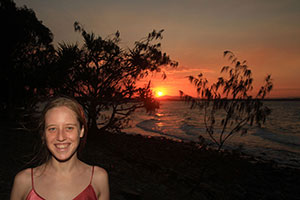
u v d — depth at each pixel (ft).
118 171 23.67
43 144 4.27
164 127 105.40
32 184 3.83
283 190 28.66
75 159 4.18
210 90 18.90
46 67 32.94
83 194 3.95
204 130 94.53
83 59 34.76
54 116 3.90
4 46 45.83
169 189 21.38
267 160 45.88
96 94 35.53
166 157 38.14
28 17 54.44
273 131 98.32
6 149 23.02
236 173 32.81
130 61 36.19
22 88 45.47
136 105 38.37
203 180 27.66
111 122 39.09
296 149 58.85
